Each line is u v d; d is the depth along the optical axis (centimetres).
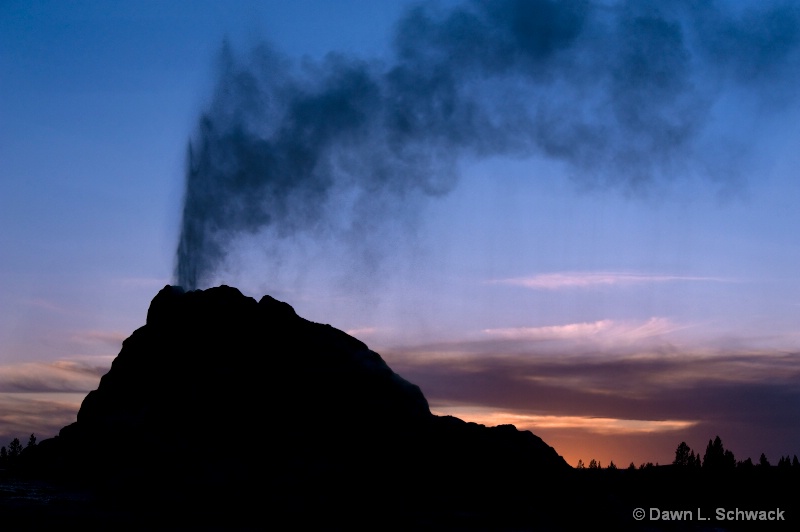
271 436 6078
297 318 7050
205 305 7006
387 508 5481
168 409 6322
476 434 6381
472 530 5341
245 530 5069
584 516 5984
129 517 5116
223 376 6444
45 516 4975
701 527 7025
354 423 6238
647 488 8169
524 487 6028
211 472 5644
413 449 6081
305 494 5447
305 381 6450
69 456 6138
